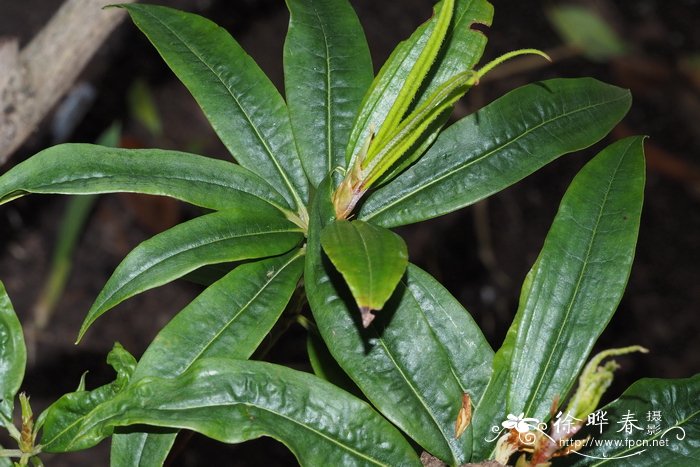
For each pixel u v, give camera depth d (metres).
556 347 0.81
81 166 0.81
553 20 1.50
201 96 0.84
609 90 0.86
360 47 0.86
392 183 0.84
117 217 1.31
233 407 0.78
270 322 0.80
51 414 0.80
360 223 0.78
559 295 0.81
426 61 0.79
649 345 1.41
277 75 1.40
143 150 0.82
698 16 1.66
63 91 0.98
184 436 0.88
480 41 0.84
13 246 1.26
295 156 0.85
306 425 0.78
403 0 1.50
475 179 0.84
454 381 0.80
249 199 0.83
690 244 1.51
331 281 0.79
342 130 0.85
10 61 0.95
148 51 1.35
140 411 0.77
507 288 1.39
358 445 0.78
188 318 0.80
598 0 1.63
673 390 0.81
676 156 1.54
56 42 0.96
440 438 0.80
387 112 0.83
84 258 1.28
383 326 0.80
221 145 1.36
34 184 0.80
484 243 1.38
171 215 1.27
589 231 0.82
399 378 0.80
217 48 0.85
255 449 1.19
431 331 0.80
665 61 1.60
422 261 1.38
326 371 0.85
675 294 1.46
